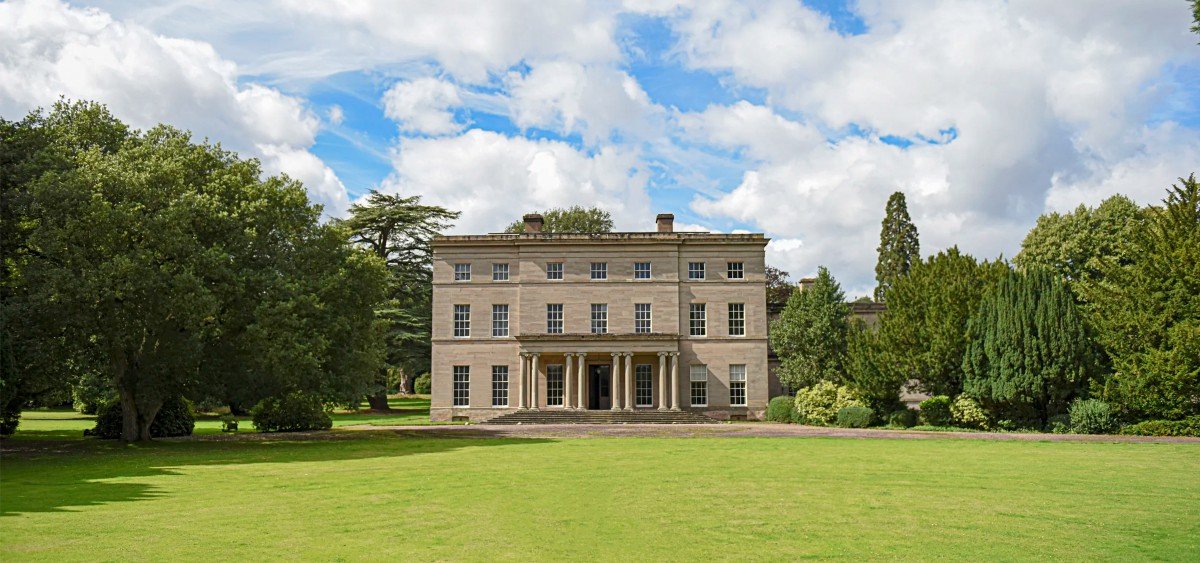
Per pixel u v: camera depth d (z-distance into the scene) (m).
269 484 20.53
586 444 32.72
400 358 64.88
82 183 29.36
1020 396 38.94
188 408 39.59
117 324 29.80
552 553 12.77
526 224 57.09
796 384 52.00
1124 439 33.16
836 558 12.50
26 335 28.97
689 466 24.44
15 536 13.80
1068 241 54.97
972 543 13.55
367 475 22.36
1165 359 34.22
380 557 12.44
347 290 36.72
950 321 42.16
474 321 54.03
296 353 32.09
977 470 23.22
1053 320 38.31
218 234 33.19
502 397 53.41
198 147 35.34
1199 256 34.12
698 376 53.28
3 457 27.73
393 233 66.44
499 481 21.05
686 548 13.15
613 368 52.03
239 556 12.42
